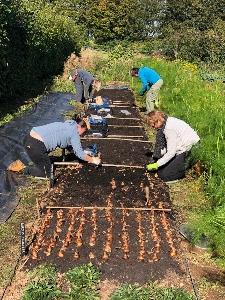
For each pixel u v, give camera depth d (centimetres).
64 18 1020
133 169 354
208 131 375
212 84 733
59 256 242
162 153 348
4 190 322
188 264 245
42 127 337
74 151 337
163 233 268
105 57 1040
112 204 296
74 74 497
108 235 260
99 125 430
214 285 231
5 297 217
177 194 329
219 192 296
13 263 242
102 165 357
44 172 342
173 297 212
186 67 966
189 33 1440
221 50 1365
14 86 602
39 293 212
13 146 405
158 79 506
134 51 1309
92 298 212
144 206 296
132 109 543
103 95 618
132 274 230
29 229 275
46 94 643
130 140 421
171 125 330
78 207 292
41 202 301
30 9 707
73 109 561
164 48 1457
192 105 453
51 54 812
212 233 236
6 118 500
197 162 351
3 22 525
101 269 233
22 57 623
